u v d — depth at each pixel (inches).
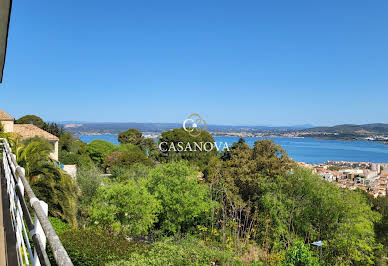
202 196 835.4
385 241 1072.2
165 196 789.2
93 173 853.2
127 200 684.7
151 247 433.4
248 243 709.3
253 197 1057.5
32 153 497.7
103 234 442.9
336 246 813.9
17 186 109.0
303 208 889.5
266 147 1282.0
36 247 55.6
